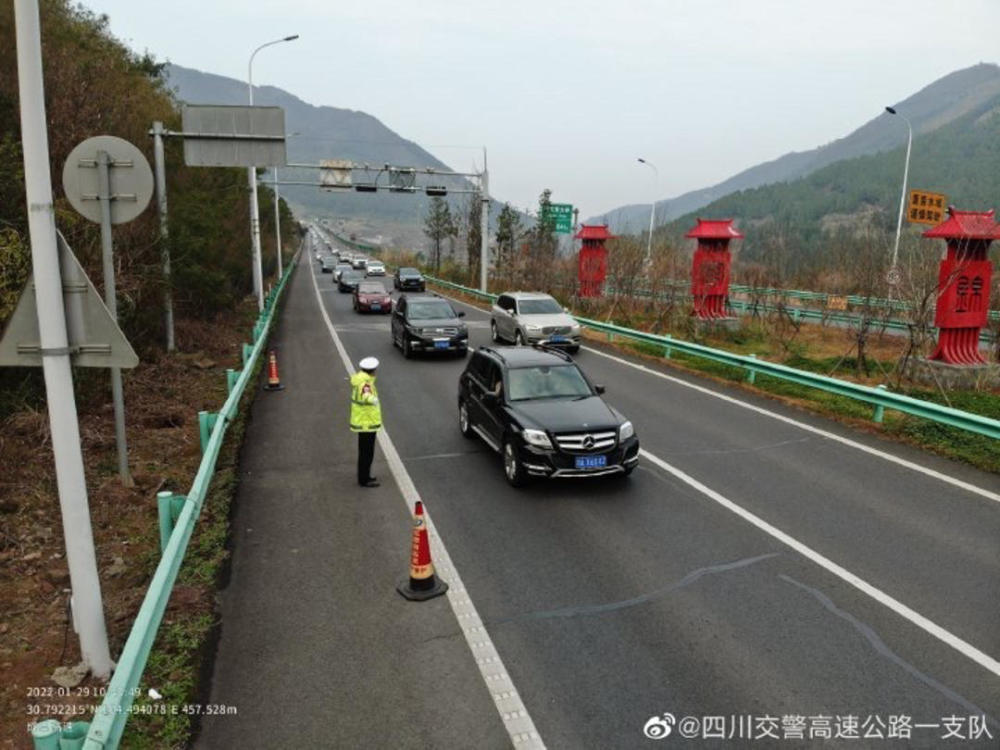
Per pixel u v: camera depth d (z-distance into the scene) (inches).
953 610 233.0
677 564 267.3
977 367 637.9
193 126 672.4
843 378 689.6
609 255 1290.6
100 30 706.2
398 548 282.8
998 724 179.9
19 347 178.9
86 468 356.2
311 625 225.3
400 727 178.7
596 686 194.9
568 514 317.1
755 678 198.2
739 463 389.7
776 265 1387.8
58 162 450.3
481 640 217.0
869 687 194.2
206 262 811.4
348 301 1540.4
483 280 1517.0
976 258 645.9
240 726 178.7
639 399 551.5
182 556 226.7
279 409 519.8
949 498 334.3
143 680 195.9
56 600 236.7
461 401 456.8
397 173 1343.5
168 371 586.6
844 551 277.4
